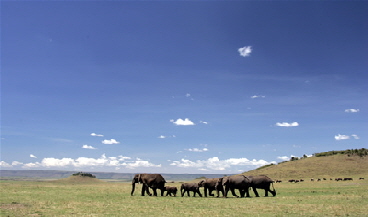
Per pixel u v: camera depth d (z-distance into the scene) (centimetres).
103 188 5550
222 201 3023
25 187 5234
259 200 3098
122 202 2884
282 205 2594
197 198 3438
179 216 2012
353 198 3088
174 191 3878
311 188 5097
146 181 3788
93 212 2173
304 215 2045
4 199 2962
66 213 2105
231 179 3634
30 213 2075
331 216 2000
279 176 10931
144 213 2145
